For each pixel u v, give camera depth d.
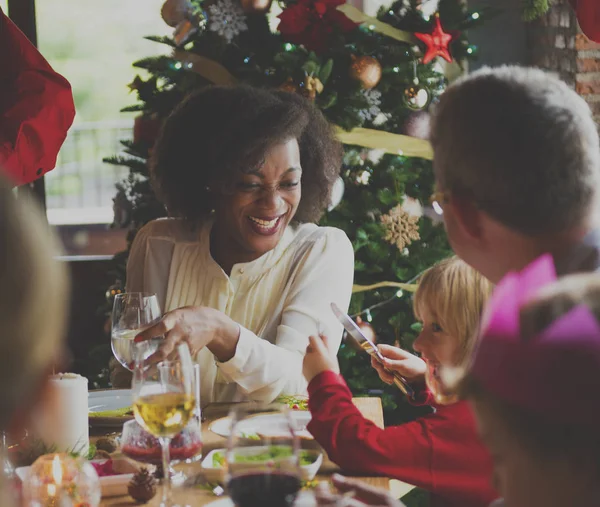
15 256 0.53
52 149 2.67
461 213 1.26
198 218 2.31
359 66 3.24
